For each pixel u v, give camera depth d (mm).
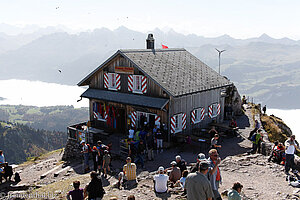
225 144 21625
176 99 21031
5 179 19672
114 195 12148
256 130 21750
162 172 11781
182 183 11828
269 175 13742
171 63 25172
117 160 19609
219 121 27578
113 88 24625
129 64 22969
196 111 23859
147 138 18297
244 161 15922
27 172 22125
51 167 23156
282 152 15359
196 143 21734
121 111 24484
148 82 21891
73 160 23609
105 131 24609
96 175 9984
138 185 13375
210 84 24453
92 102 26203
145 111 22031
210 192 6504
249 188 11977
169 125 20719
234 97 31531
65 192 13688
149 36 26984
